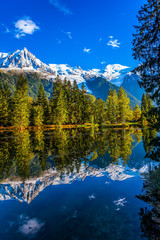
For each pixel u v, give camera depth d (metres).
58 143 17.78
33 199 4.79
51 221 3.62
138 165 8.84
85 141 19.23
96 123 50.16
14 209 4.20
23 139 21.41
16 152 13.10
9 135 26.41
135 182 6.18
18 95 35.81
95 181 6.34
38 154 12.27
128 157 10.98
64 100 44.75
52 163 9.43
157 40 6.58
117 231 3.18
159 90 6.68
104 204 4.41
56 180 6.50
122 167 8.40
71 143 17.70
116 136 24.45
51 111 44.06
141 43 6.99
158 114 6.61
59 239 2.98
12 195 5.12
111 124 49.00
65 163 9.38
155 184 5.48
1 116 37.09
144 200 4.64
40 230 3.30
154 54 6.81
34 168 8.38
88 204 4.44
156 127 6.59
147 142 17.88
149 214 3.83
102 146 15.83
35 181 6.40
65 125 46.19
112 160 10.12
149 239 2.91
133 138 21.84
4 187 5.78
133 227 3.34
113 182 6.23
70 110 45.47
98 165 8.86
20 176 7.04
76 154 12.12
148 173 7.14
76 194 5.11
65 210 4.08
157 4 6.02
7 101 39.69
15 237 3.05
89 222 3.56
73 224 3.47
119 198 4.78
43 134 27.84
